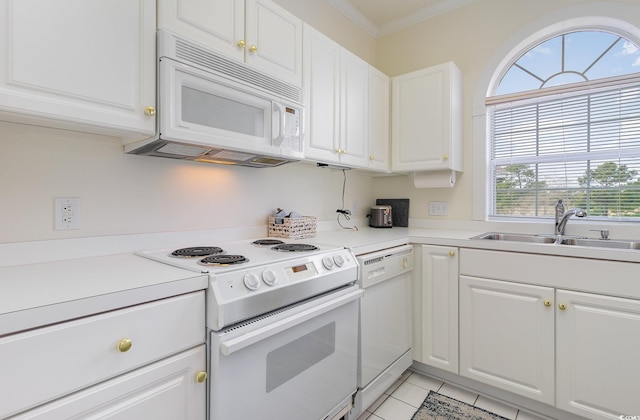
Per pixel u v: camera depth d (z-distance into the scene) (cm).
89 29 95
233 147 130
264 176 193
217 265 108
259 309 105
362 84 215
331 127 187
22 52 83
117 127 102
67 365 70
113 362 77
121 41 102
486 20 238
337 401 143
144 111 107
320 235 205
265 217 193
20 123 103
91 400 73
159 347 85
